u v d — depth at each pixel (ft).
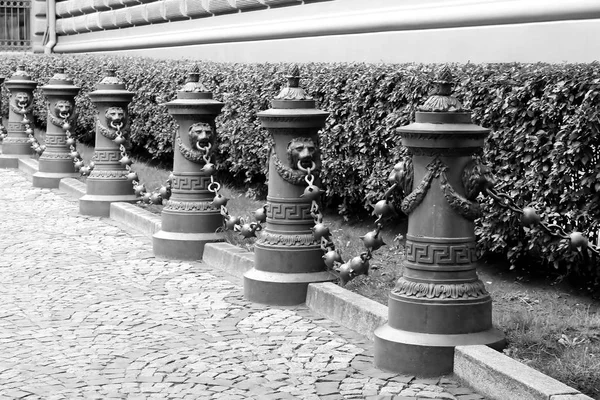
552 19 29.63
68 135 45.09
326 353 20.11
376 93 29.86
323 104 32.83
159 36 64.18
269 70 37.29
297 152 24.18
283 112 24.12
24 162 52.85
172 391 17.89
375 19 38.78
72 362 19.67
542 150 23.32
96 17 76.79
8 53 92.79
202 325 22.48
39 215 39.01
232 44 52.54
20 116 55.83
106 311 23.84
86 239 33.78
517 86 24.02
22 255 31.07
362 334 21.44
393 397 17.37
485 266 26.22
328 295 23.03
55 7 88.84
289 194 24.63
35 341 21.22
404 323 18.80
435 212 18.63
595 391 16.75
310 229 24.73
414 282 18.85
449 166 18.51
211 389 17.98
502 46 31.68
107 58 60.85
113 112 38.42
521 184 23.95
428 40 35.60
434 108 18.40
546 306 22.77
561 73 22.98
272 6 48.83
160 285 26.71
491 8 31.99
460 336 18.47
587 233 22.95
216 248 29.01
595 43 27.94
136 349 20.57
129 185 39.04
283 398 17.48
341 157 32.30
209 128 30.14
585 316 21.33
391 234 30.45
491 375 17.04
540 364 18.01
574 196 22.79
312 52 44.14
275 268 24.47
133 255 30.89
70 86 46.42
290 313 23.48
